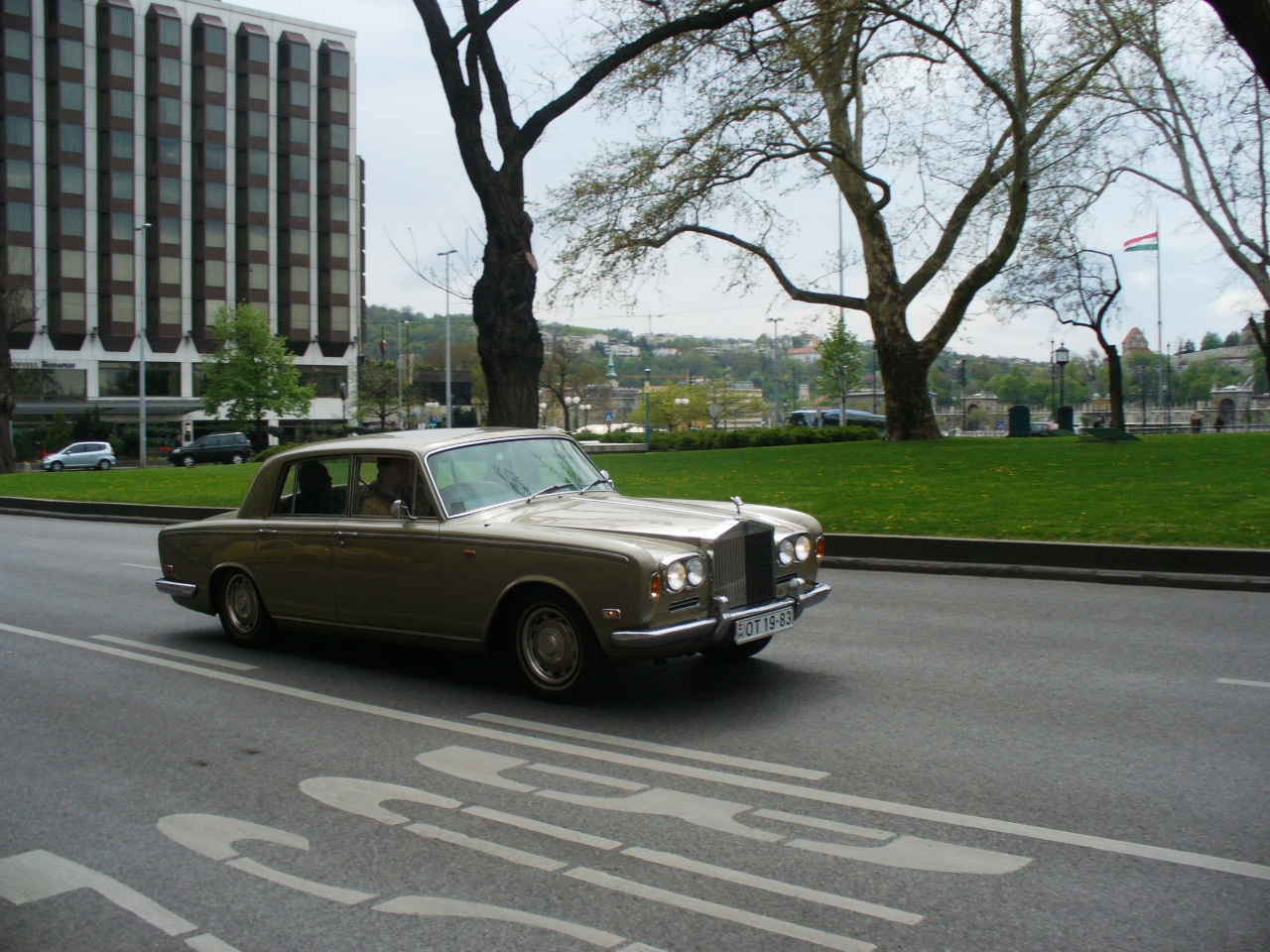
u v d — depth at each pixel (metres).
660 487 18.98
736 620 6.16
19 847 4.38
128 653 8.26
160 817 4.68
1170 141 27.77
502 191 17.38
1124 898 3.59
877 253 29.61
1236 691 6.20
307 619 7.59
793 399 95.25
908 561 12.01
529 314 17.55
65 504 24.14
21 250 63.31
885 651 7.57
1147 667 6.86
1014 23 23.94
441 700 6.52
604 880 3.88
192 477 29.12
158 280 67.81
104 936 3.58
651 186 25.58
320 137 73.94
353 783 5.04
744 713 6.03
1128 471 17.66
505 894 3.78
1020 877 3.78
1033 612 8.99
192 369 69.56
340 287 74.81
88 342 65.94
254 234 71.56
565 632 6.23
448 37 16.98
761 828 4.32
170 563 8.61
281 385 62.28
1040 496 15.12
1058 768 4.93
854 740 5.46
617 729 5.79
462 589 6.53
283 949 3.45
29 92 63.53
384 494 7.06
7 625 9.66
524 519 6.66
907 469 20.02
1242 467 17.45
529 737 5.69
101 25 65.62
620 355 185.88
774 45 20.53
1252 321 32.59
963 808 4.45
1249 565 10.09
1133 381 102.56
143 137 67.38
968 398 107.69
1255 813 4.29
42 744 5.86
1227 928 3.36
